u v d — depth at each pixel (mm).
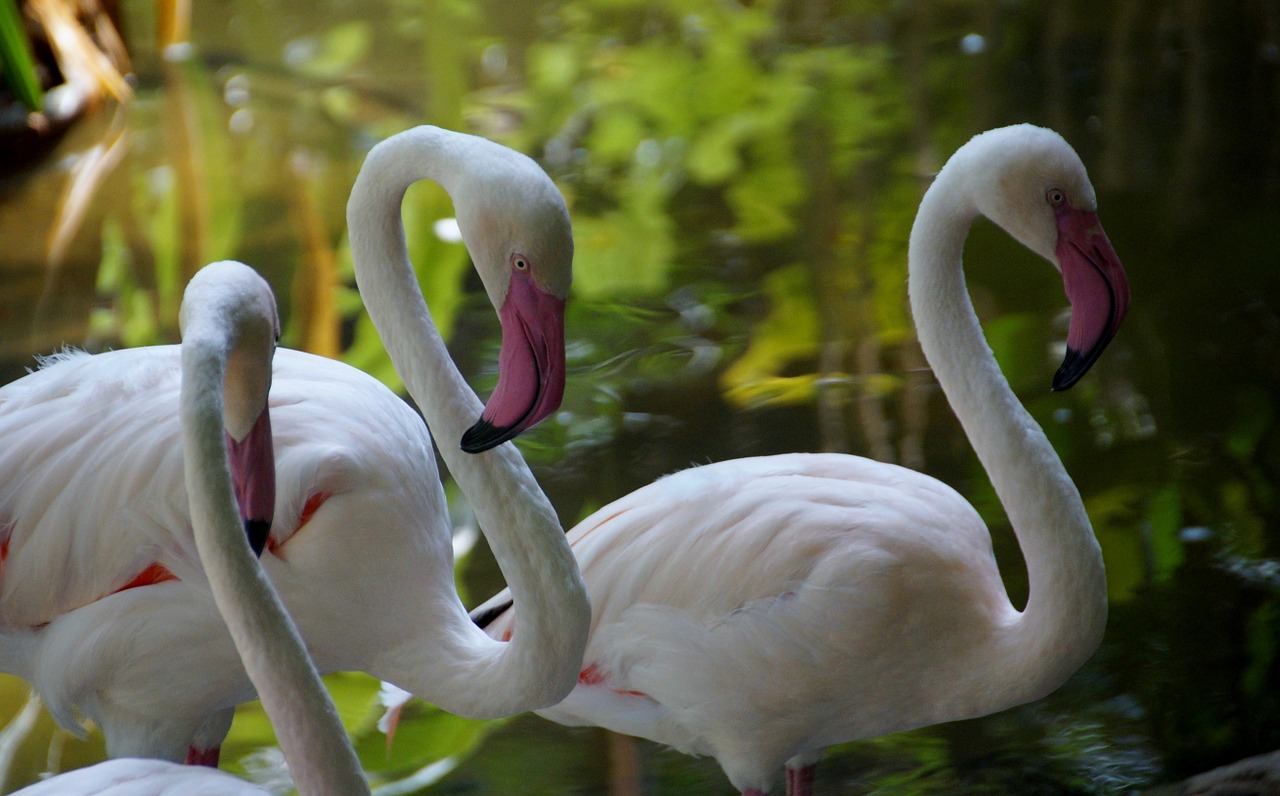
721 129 12680
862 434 8211
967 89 13250
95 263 10438
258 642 3771
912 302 5379
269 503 4207
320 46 14797
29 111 12086
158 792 3609
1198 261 9820
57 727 6355
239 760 6086
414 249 10438
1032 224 5059
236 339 3885
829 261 10234
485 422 4387
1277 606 6664
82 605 5082
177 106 13242
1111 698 6227
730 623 5137
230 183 11688
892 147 12109
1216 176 11023
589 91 13680
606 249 10516
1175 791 5488
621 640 5320
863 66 14102
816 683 5129
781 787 6074
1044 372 8758
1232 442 7969
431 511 5340
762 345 9219
